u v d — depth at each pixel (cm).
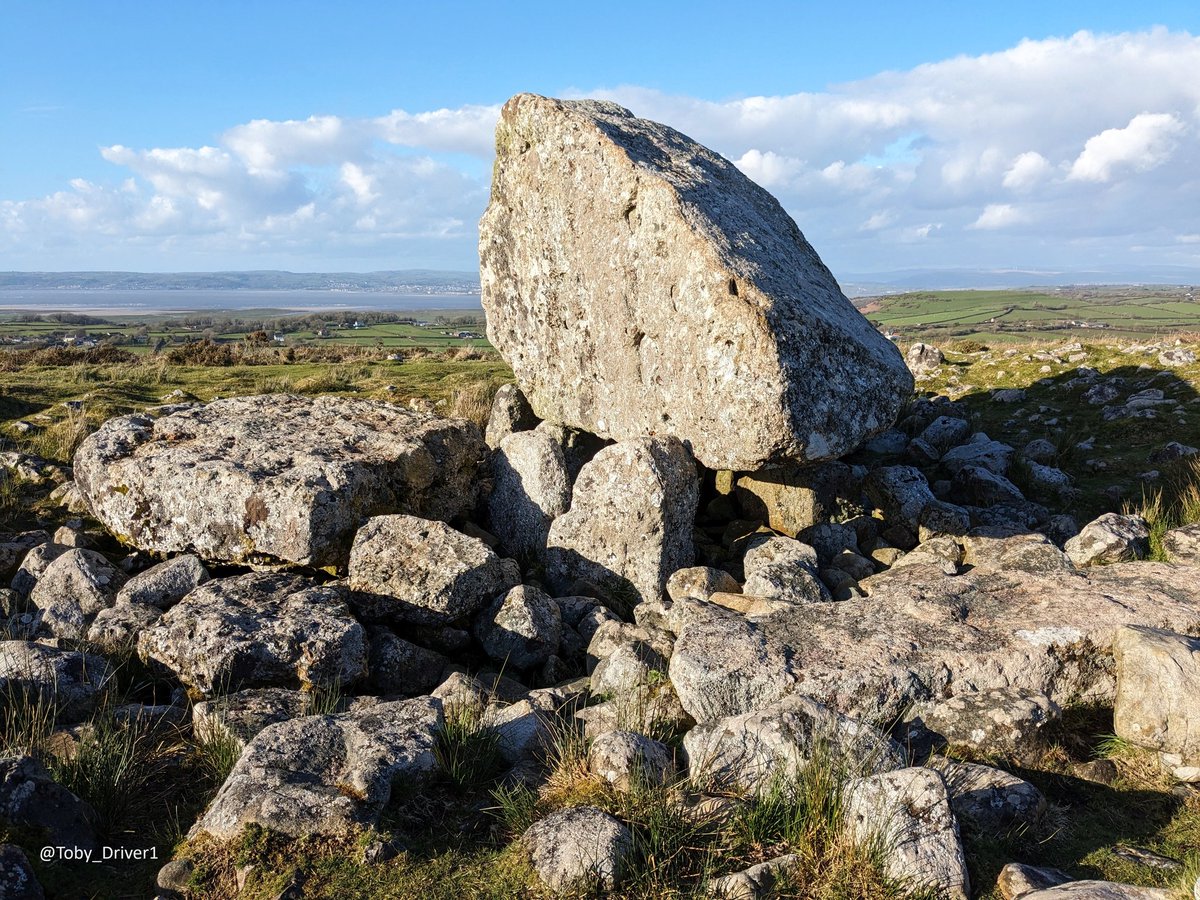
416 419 908
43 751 449
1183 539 737
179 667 556
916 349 1772
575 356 941
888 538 885
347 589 664
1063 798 430
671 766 427
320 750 427
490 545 886
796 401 734
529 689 612
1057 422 1234
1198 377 1280
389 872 354
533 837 365
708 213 825
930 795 368
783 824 380
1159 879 355
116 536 810
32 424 1238
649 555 747
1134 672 473
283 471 751
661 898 340
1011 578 625
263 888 343
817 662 504
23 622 668
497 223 1007
